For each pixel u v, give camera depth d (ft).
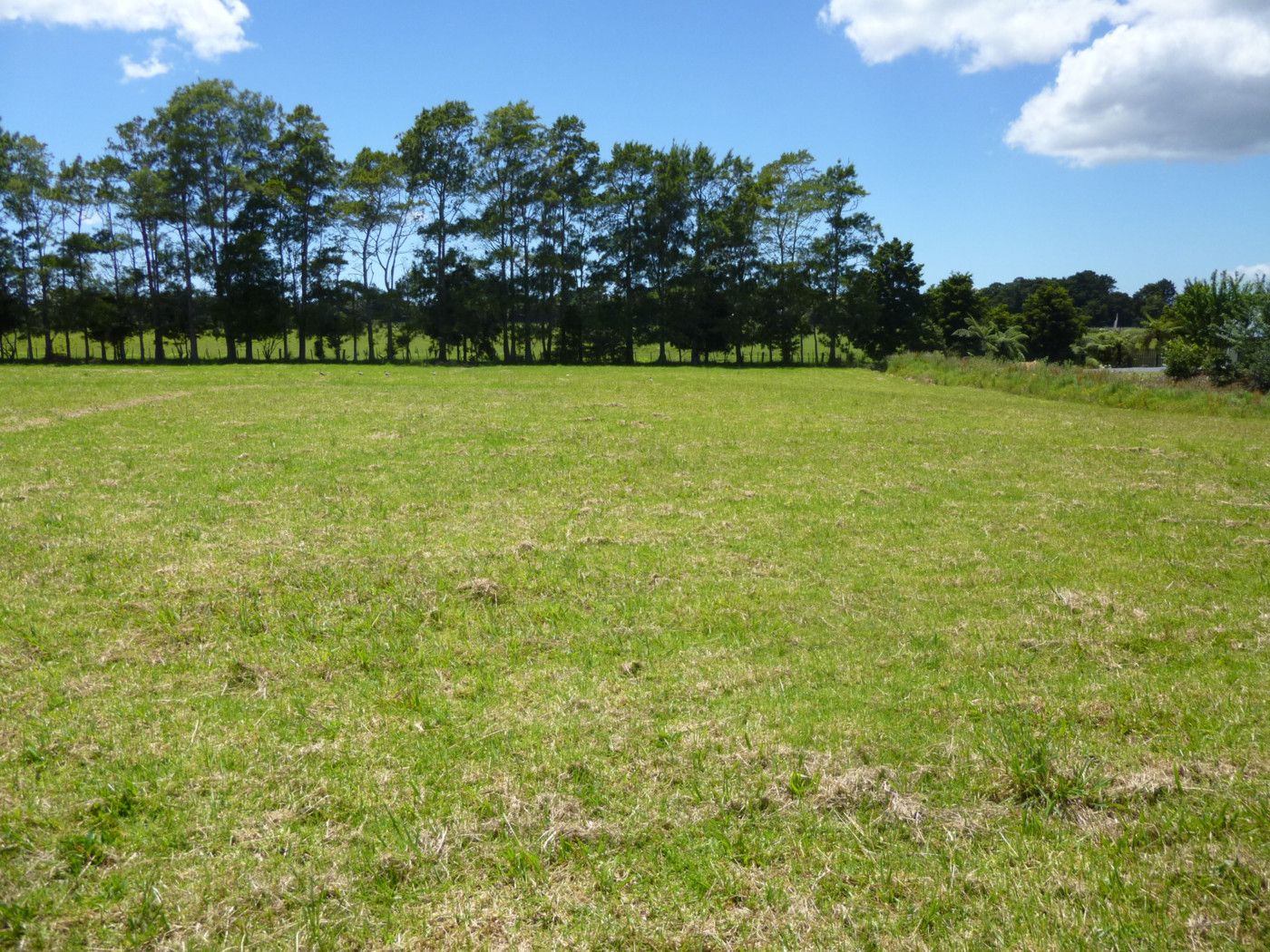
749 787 16.24
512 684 21.03
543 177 214.90
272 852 14.08
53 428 62.18
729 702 20.13
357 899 13.08
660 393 105.19
